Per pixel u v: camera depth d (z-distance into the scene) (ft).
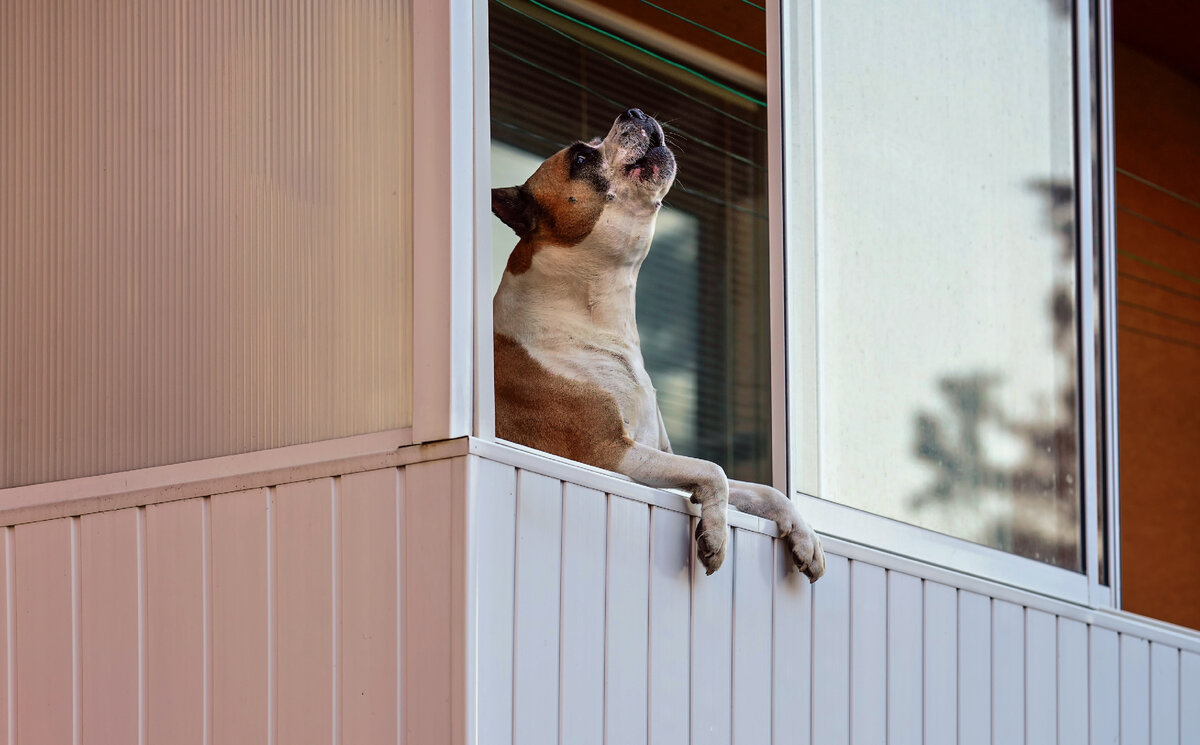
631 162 12.75
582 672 9.53
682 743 10.21
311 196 9.96
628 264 12.98
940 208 14.15
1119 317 28.89
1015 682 13.11
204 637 9.75
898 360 13.50
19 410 10.98
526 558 9.24
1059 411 14.67
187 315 10.41
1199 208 29.66
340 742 9.07
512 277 12.89
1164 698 14.55
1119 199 29.07
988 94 14.83
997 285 14.46
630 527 10.13
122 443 10.50
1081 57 15.64
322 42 10.06
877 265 13.51
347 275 9.71
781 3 12.95
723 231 20.31
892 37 14.08
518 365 12.44
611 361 12.61
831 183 13.32
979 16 14.88
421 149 9.45
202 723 9.64
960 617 12.76
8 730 10.40
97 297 10.83
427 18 9.56
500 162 18.13
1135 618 14.56
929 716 12.28
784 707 11.10
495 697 8.87
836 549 11.82
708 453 20.07
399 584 9.02
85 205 11.03
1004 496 14.05
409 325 9.37
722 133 20.24
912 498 13.34
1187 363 29.01
